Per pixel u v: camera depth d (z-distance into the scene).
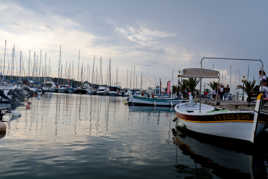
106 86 96.06
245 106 14.38
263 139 9.93
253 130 9.52
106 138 11.34
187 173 6.71
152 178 6.24
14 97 32.50
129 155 8.41
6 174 6.13
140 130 14.38
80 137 11.31
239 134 10.13
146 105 42.59
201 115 11.75
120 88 99.00
